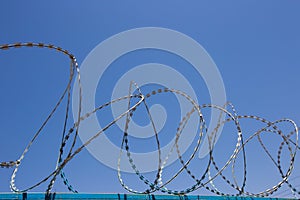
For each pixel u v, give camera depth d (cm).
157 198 2308
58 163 1884
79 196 2102
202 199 2458
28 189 1905
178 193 2209
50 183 1922
